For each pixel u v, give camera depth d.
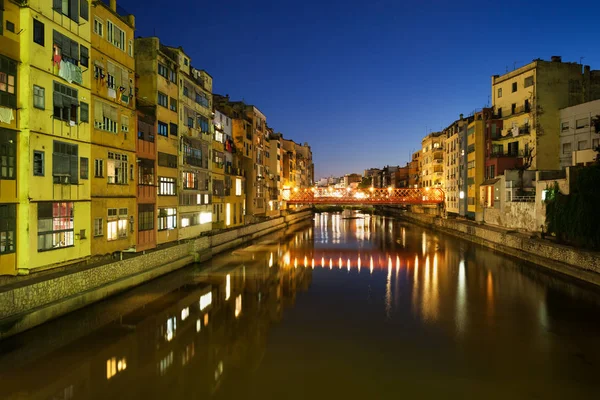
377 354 17.02
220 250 42.16
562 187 35.78
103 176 24.22
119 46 26.08
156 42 31.16
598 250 30.20
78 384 14.05
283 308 23.66
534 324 20.89
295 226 81.81
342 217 115.31
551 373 15.37
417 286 29.44
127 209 26.73
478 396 13.64
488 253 44.09
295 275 33.25
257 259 40.06
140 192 28.36
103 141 24.16
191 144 37.81
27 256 18.61
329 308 23.72
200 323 20.62
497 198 51.28
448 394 13.76
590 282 27.94
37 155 19.27
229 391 13.76
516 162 54.31
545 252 34.81
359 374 15.14
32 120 18.86
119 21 25.98
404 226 83.06
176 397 13.33
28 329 16.95
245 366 15.73
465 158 66.81
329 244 53.16
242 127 57.16
